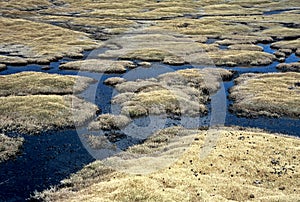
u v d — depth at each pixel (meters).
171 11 118.06
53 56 70.44
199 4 134.12
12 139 38.94
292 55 73.81
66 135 40.41
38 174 33.19
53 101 47.69
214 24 99.19
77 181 31.61
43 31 88.69
